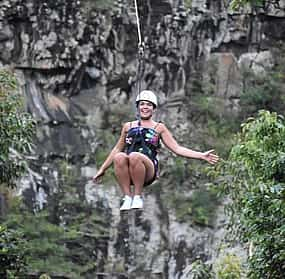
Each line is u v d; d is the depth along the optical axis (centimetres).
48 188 4197
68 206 4197
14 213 4019
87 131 4466
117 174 1391
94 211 4228
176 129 4566
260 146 2248
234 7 2236
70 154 4344
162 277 4159
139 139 1415
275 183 2097
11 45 4447
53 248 3966
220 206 4259
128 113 4556
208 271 2850
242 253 3728
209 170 2780
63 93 4559
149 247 4206
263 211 2036
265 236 2033
